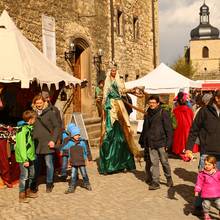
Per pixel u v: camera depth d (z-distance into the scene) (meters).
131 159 9.64
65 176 8.64
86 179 7.76
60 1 15.17
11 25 9.24
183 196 7.22
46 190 7.66
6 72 8.38
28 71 8.55
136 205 6.67
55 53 14.72
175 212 6.24
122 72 20.53
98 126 15.76
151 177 8.19
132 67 21.86
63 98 14.62
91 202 6.90
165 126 7.63
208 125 6.05
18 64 8.54
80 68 17.11
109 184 8.27
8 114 10.09
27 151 7.04
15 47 8.83
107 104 9.41
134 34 22.48
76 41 16.30
